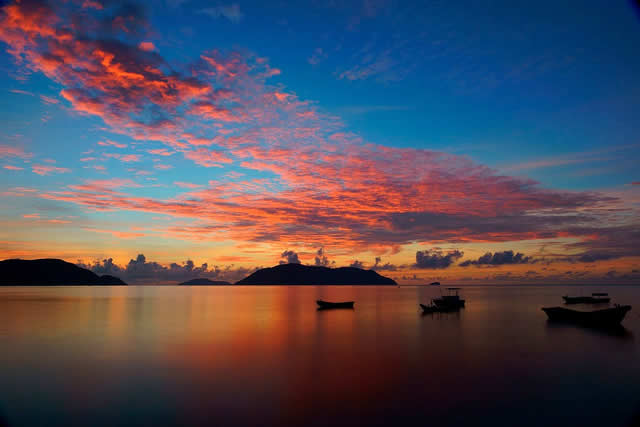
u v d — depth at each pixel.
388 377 24.95
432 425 17.27
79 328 48.53
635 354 32.34
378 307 89.56
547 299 126.75
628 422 17.70
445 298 90.25
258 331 46.41
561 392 21.92
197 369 27.06
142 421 17.81
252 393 21.69
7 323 53.62
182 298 130.50
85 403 20.12
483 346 36.16
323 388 22.59
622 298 137.88
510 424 17.39
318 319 60.91
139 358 30.64
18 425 17.36
